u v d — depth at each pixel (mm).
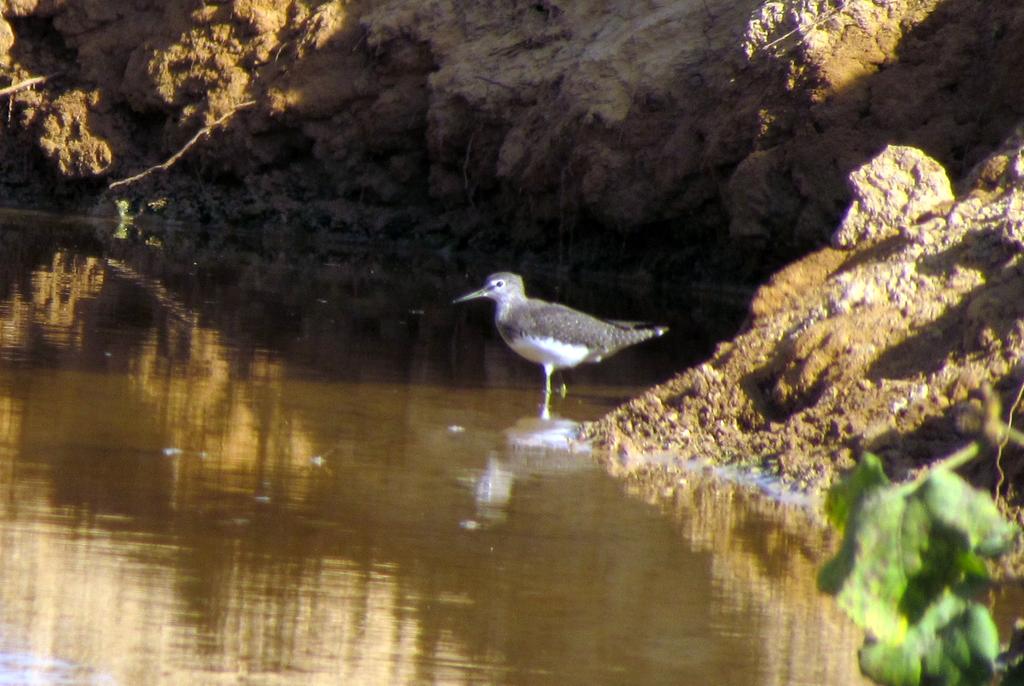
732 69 23672
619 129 25500
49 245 25734
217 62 31875
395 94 30000
